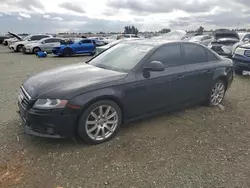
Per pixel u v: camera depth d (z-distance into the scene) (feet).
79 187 8.39
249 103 18.20
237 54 29.14
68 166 9.57
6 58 55.72
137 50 13.85
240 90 22.18
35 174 9.02
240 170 9.53
